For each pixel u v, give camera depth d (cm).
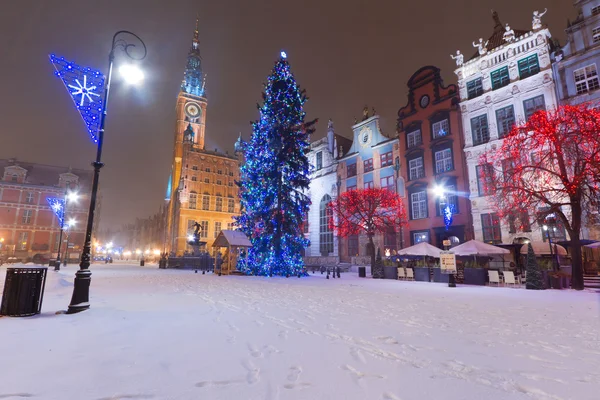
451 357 443
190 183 6278
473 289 1428
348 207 3272
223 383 340
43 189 6081
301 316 737
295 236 2494
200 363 403
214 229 6325
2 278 1962
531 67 2492
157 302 929
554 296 1172
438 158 2992
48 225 6022
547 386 342
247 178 2728
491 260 2262
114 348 462
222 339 521
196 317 705
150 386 329
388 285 1630
